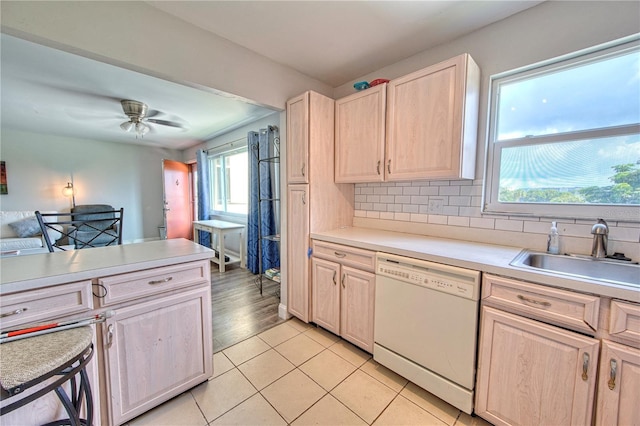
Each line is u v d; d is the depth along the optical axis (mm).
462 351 1363
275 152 3424
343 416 1411
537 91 1625
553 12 1495
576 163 1518
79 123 4027
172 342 1432
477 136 1779
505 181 1755
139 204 5895
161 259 1368
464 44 1826
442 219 1998
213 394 1549
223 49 1851
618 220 1376
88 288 1157
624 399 968
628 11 1305
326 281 2105
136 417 1376
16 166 4590
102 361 1223
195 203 6012
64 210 5043
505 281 1221
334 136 2336
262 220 3500
